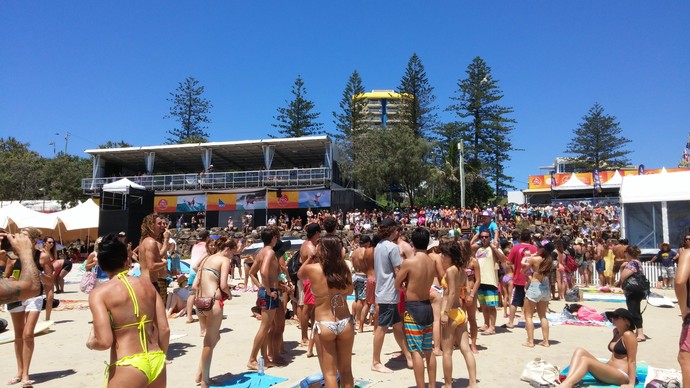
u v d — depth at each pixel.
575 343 7.27
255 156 43.66
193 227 34.97
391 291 5.73
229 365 6.12
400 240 6.64
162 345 3.30
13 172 50.72
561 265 12.61
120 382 2.97
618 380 5.00
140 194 18.22
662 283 14.94
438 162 49.03
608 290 13.59
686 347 3.72
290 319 9.28
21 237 3.37
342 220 32.47
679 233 16.62
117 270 3.28
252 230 32.16
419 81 50.28
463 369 5.93
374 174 41.22
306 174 37.06
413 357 4.62
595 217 31.08
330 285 4.30
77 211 25.50
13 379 5.41
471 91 50.59
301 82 54.12
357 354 6.68
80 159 61.22
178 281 10.41
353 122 51.88
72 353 6.89
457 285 5.09
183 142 57.47
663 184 17.09
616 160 57.16
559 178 52.22
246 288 14.87
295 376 5.64
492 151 49.50
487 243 7.97
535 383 5.19
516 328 8.47
